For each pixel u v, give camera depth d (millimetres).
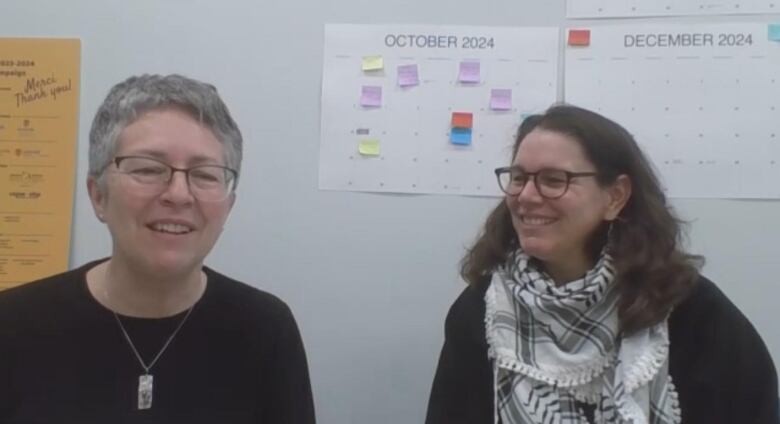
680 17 1489
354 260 1545
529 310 1248
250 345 1170
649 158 1389
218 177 1051
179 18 1566
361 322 1546
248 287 1235
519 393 1212
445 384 1315
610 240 1233
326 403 1551
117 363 1087
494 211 1357
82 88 1572
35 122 1573
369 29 1540
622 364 1171
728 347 1193
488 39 1523
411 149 1532
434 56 1529
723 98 1478
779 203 1471
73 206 1571
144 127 1008
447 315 1405
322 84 1546
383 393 1543
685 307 1224
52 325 1083
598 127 1202
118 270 1079
